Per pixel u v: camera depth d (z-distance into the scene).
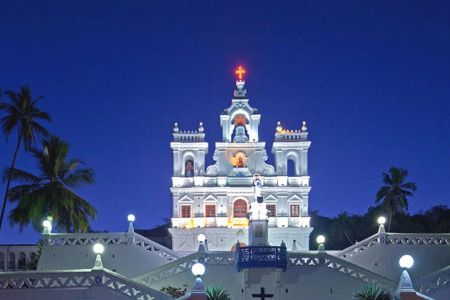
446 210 79.69
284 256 33.53
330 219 83.00
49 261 39.38
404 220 70.00
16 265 66.25
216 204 55.16
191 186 55.31
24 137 45.53
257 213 36.62
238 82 57.69
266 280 33.94
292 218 54.94
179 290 32.81
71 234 39.78
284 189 55.28
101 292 28.16
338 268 34.28
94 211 46.84
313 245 73.12
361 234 74.44
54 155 45.75
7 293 27.84
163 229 81.56
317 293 33.97
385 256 39.31
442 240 39.47
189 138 56.19
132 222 40.53
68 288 28.16
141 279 34.00
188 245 53.81
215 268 34.56
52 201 44.94
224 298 29.27
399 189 65.44
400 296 24.55
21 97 45.12
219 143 56.22
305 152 56.00
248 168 56.12
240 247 33.62
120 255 39.56
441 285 31.95
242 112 57.00
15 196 44.81
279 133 56.31
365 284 33.84
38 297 27.98
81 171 47.25
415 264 39.09
